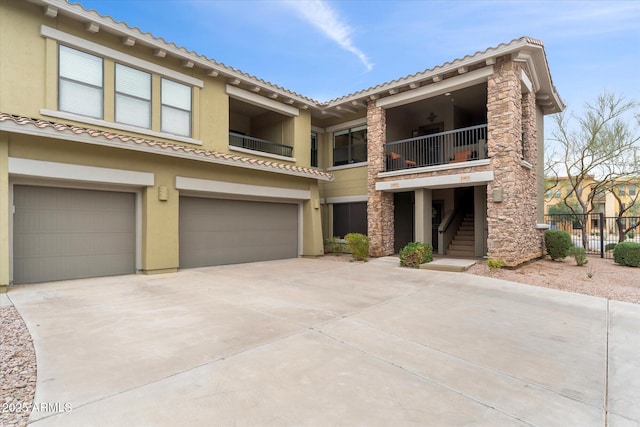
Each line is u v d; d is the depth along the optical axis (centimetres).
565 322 604
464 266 1073
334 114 1675
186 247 1156
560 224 2180
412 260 1172
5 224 771
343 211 1692
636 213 3047
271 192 1376
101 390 348
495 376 398
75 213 927
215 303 706
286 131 1581
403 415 314
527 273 1023
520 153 1132
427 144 1570
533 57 1140
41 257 871
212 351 454
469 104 1523
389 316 626
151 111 1091
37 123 786
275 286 884
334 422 300
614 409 334
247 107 1534
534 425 305
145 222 1021
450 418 311
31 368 396
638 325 591
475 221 1389
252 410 316
